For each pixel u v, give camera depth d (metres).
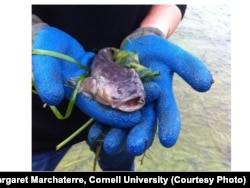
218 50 1.19
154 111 0.49
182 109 1.07
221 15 1.38
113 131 0.47
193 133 1.02
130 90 0.44
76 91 0.47
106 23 0.59
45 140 0.62
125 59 0.51
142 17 0.65
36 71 0.46
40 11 0.56
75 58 0.53
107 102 0.45
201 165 0.92
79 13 0.57
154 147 0.97
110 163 0.72
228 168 0.91
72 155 0.91
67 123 0.62
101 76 0.46
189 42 1.21
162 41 0.54
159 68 0.52
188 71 0.50
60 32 0.53
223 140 1.00
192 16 1.37
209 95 1.12
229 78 1.14
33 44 0.50
